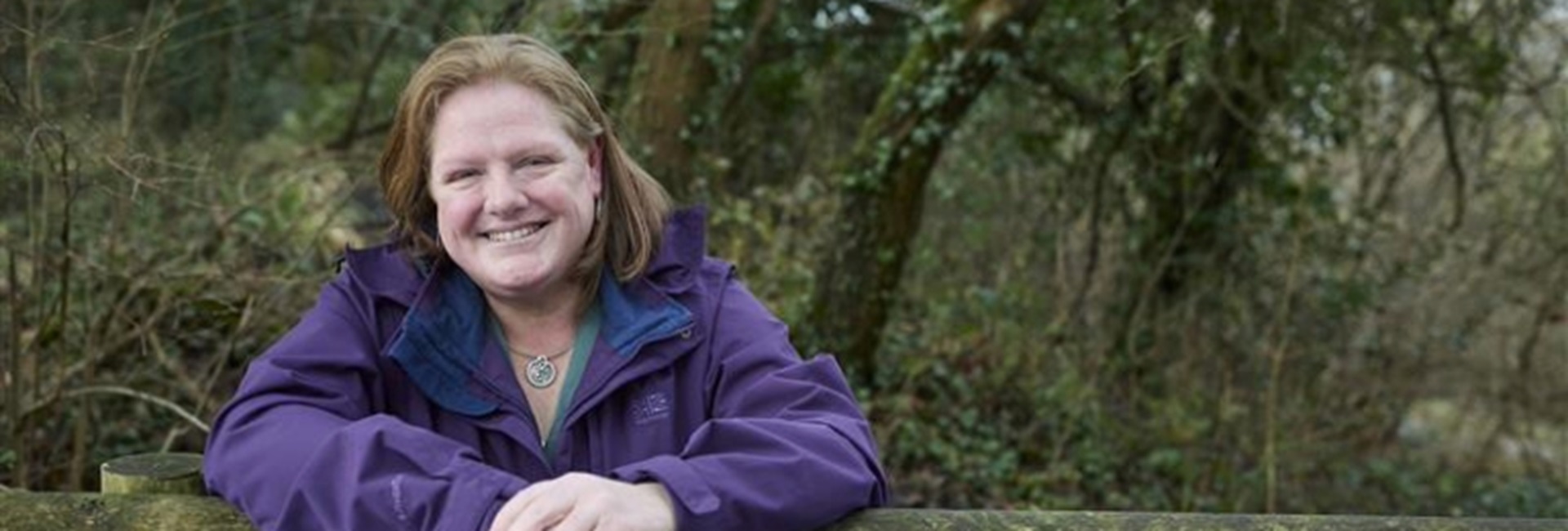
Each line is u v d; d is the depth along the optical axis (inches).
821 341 206.4
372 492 62.1
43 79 162.4
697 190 206.2
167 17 171.2
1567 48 237.1
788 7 230.7
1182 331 240.1
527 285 68.9
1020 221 241.9
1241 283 242.1
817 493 63.1
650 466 61.6
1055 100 237.9
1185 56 227.9
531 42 72.0
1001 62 201.5
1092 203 242.5
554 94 70.4
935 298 234.1
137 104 173.8
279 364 69.8
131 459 76.5
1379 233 248.4
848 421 68.1
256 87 277.9
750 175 239.0
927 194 240.1
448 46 71.5
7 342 154.9
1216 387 237.3
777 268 202.1
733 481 61.9
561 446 70.7
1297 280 239.9
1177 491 221.0
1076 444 222.4
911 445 207.0
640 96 205.5
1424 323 245.0
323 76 297.1
